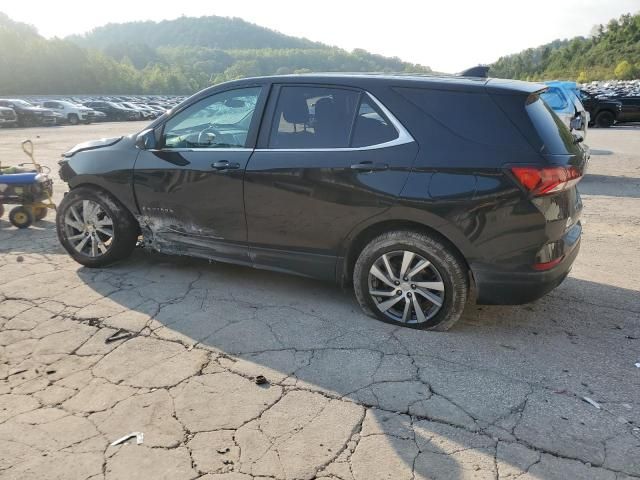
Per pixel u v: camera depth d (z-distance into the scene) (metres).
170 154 4.30
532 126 3.25
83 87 83.69
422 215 3.40
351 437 2.55
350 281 3.98
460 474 2.32
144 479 2.27
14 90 73.06
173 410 2.74
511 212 3.21
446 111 3.42
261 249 4.07
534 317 3.93
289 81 3.93
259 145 3.95
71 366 3.15
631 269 5.06
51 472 2.30
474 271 3.38
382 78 3.64
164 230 4.47
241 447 2.47
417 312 3.63
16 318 3.76
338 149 3.66
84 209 4.70
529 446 2.51
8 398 2.83
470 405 2.82
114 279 4.54
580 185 9.77
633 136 19.61
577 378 3.10
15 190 6.20
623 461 2.41
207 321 3.76
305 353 3.34
